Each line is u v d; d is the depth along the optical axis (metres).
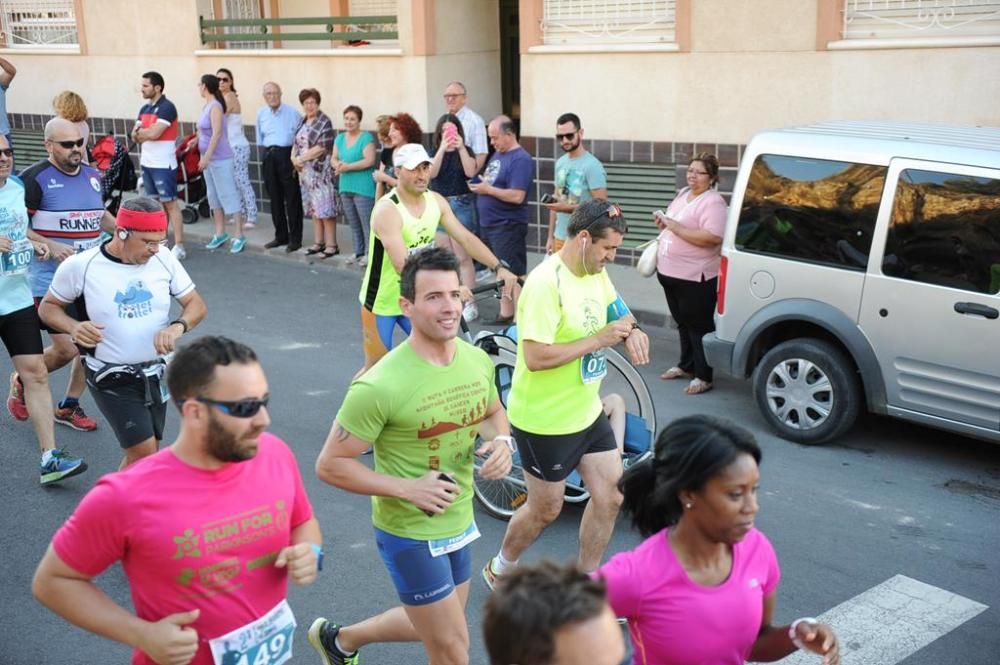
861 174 6.90
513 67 13.96
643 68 11.29
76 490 6.84
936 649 4.94
